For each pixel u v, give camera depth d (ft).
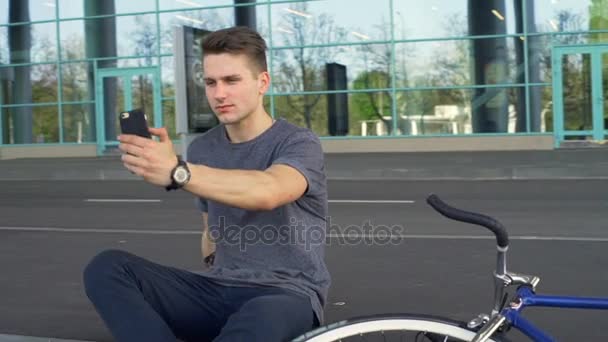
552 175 52.60
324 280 10.12
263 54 10.16
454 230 31.04
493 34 78.48
